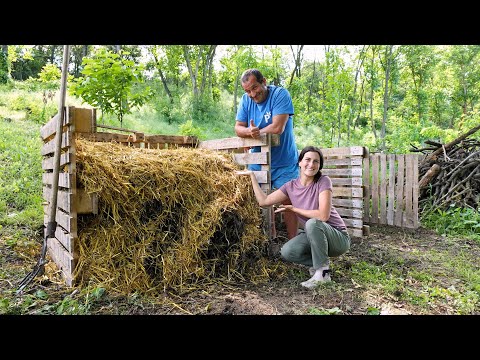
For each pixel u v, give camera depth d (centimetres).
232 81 2416
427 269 408
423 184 707
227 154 430
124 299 299
